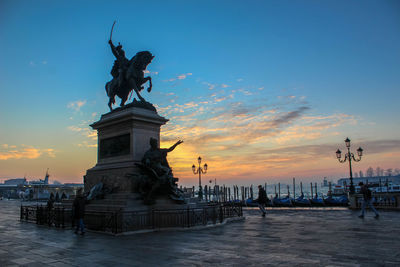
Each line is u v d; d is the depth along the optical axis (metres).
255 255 10.24
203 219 17.91
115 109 22.34
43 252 11.12
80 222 15.38
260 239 13.33
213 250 11.13
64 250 11.44
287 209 33.50
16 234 15.52
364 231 15.27
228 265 9.04
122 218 15.62
